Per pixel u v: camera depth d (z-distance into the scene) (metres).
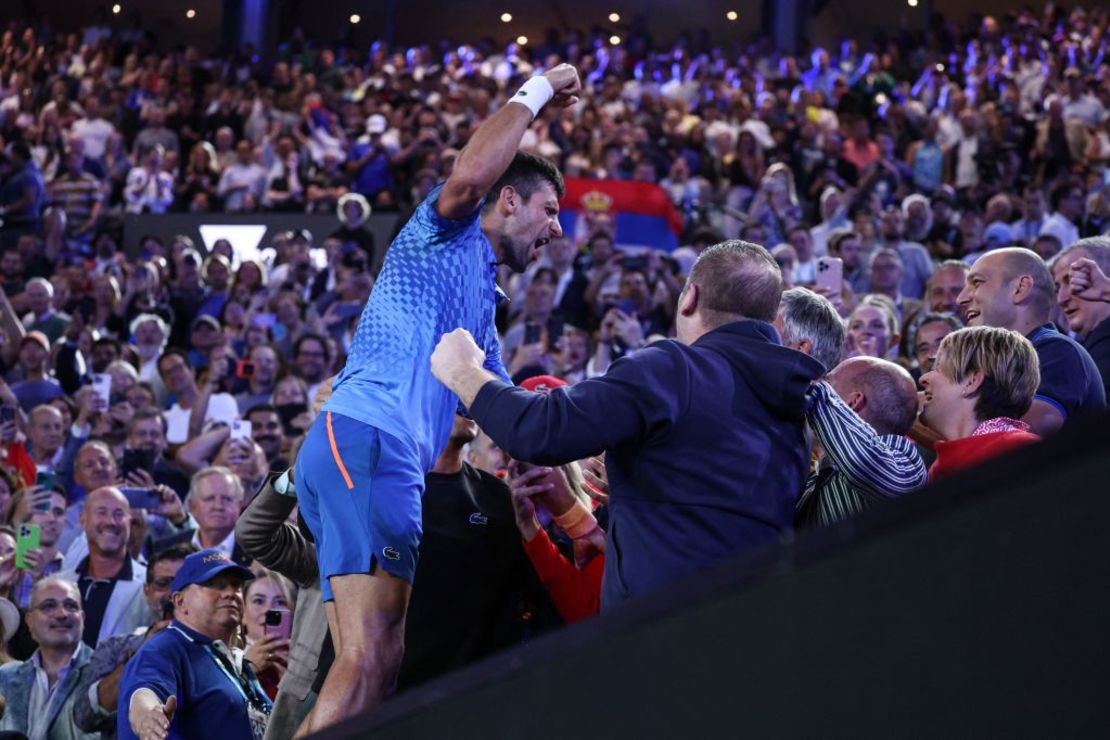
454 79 23.66
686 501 3.13
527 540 4.27
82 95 22.67
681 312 3.47
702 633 1.26
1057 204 13.51
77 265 15.89
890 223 12.84
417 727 1.42
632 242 14.30
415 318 3.54
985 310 4.60
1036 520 1.11
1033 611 1.11
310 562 4.54
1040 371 4.37
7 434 9.34
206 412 10.38
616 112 20.34
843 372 4.00
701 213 15.18
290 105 21.56
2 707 5.71
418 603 4.21
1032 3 30.31
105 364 12.14
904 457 3.47
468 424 4.33
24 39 26.50
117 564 7.08
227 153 19.72
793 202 14.84
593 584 4.27
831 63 25.36
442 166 16.56
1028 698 1.10
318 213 16.70
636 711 1.29
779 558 1.23
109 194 18.27
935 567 1.15
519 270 3.83
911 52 25.92
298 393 10.09
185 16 32.69
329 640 4.30
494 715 1.37
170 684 4.95
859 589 1.18
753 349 3.28
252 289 14.10
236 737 5.05
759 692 1.23
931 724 1.14
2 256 16.92
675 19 32.66
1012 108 19.42
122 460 9.19
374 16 33.28
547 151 18.03
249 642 6.17
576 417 3.08
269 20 30.83
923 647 1.15
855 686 1.18
